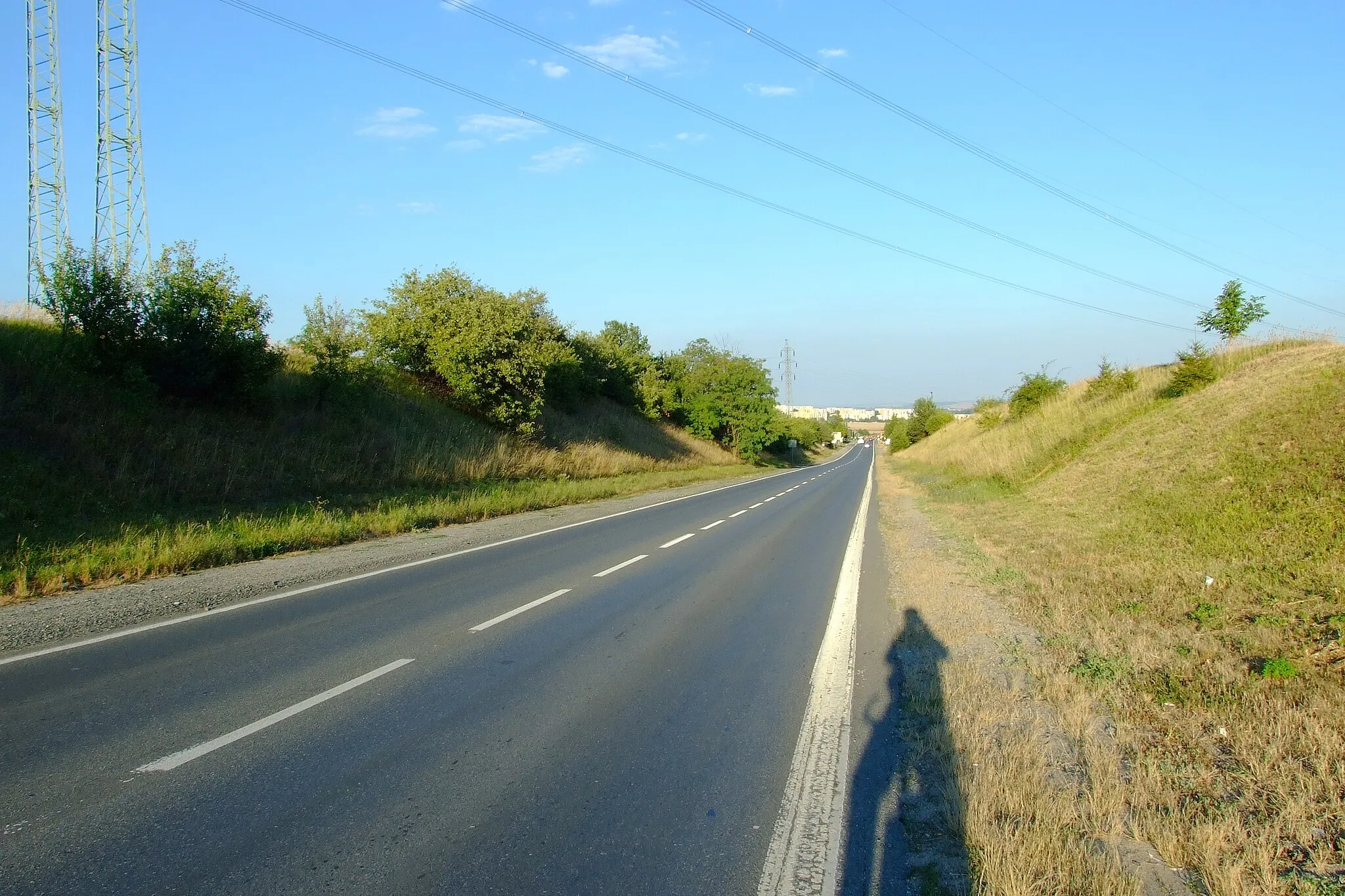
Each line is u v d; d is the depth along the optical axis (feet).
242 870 11.50
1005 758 15.92
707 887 11.49
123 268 54.49
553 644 24.80
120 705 18.31
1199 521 38.73
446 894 11.06
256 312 60.64
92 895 10.73
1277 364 66.54
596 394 169.07
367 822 13.09
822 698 20.31
